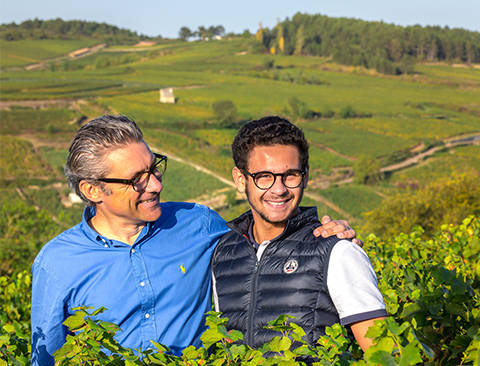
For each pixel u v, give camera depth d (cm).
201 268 234
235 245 227
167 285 222
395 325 130
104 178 208
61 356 156
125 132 212
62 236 225
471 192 2088
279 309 198
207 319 146
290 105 11844
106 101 13488
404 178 7344
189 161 8150
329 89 16088
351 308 178
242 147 207
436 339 163
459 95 15575
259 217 211
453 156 8556
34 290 222
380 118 11969
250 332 204
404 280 245
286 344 145
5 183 7356
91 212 241
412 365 120
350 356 158
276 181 200
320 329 190
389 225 2272
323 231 200
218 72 19150
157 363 150
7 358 225
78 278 215
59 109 12650
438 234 384
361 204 6219
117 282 216
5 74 18638
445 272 183
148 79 17700
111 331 160
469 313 172
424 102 14062
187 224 238
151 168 215
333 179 7444
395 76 18975
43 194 6962
